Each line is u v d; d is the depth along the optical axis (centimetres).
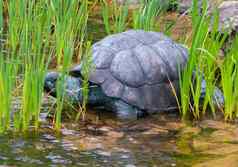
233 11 1305
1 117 910
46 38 1148
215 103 1067
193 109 1022
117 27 1292
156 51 1061
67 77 999
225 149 881
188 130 959
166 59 1059
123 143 899
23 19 1238
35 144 874
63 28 1156
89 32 1464
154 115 1022
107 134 933
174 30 1445
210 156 854
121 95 1015
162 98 1038
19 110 979
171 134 941
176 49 1083
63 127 948
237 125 985
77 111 1023
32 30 1139
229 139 923
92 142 896
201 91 1062
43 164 810
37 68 917
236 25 1245
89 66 1030
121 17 1263
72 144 884
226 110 1008
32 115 979
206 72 1066
